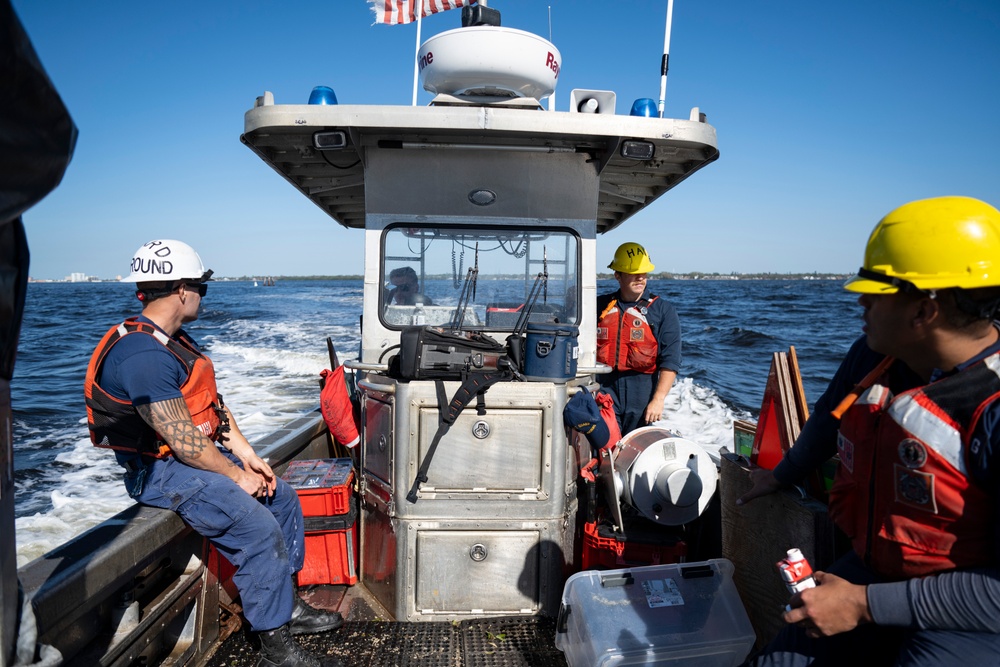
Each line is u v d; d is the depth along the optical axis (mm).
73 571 2066
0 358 1572
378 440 3275
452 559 3150
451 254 3660
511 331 3674
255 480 2812
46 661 1723
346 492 3482
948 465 1539
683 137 3279
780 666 1908
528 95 3455
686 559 3584
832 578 1719
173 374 2613
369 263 3623
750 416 10062
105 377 2596
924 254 1530
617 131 3223
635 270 4094
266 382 12812
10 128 1268
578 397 3209
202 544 2930
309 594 3475
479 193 3598
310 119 3139
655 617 2564
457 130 3219
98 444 2713
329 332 22141
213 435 2906
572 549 3311
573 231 3662
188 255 2783
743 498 2645
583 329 3680
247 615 2729
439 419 3078
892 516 1660
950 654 1556
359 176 4418
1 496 1563
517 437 3096
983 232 1514
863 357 2039
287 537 3104
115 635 2373
